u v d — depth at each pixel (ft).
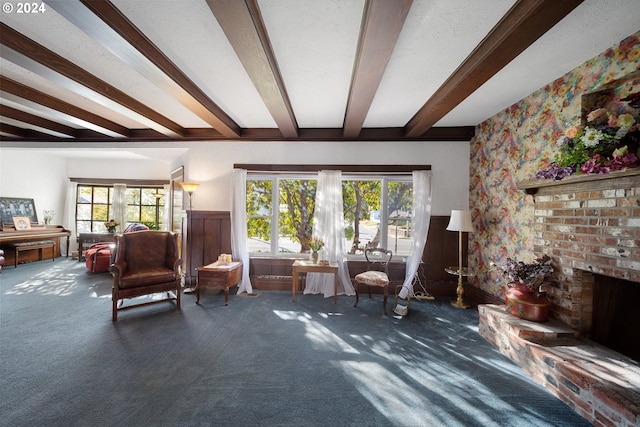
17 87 9.07
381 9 4.93
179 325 9.45
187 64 7.63
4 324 9.29
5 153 18.92
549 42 6.51
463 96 8.55
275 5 5.33
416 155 13.37
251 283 13.89
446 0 5.19
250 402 5.75
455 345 8.30
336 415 5.45
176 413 5.40
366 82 7.54
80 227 23.24
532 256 9.32
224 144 14.14
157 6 5.41
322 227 13.38
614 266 6.14
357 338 8.68
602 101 7.13
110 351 7.64
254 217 14.49
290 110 10.48
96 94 8.79
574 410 5.57
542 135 8.92
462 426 5.20
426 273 13.25
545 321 7.63
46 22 5.99
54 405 5.53
